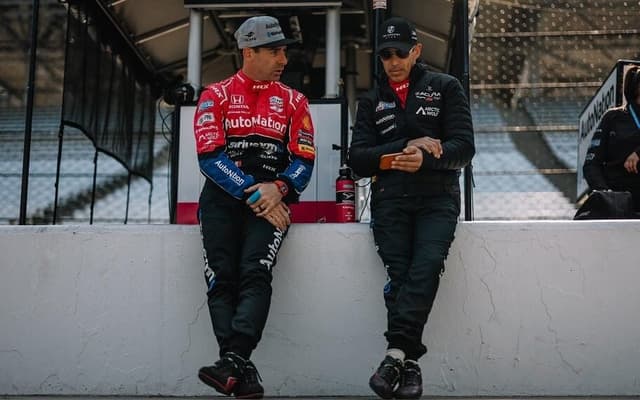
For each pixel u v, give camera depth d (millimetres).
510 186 5598
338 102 4645
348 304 3281
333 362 3256
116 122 6363
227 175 3084
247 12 5621
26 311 3340
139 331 3312
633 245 3248
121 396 3279
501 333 3234
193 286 3320
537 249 3262
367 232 3307
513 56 5598
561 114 5551
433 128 3205
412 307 2891
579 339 3217
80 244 3361
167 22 6113
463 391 3215
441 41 6094
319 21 5910
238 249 3105
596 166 4016
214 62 6629
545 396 3199
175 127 4797
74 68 5523
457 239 3279
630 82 4039
